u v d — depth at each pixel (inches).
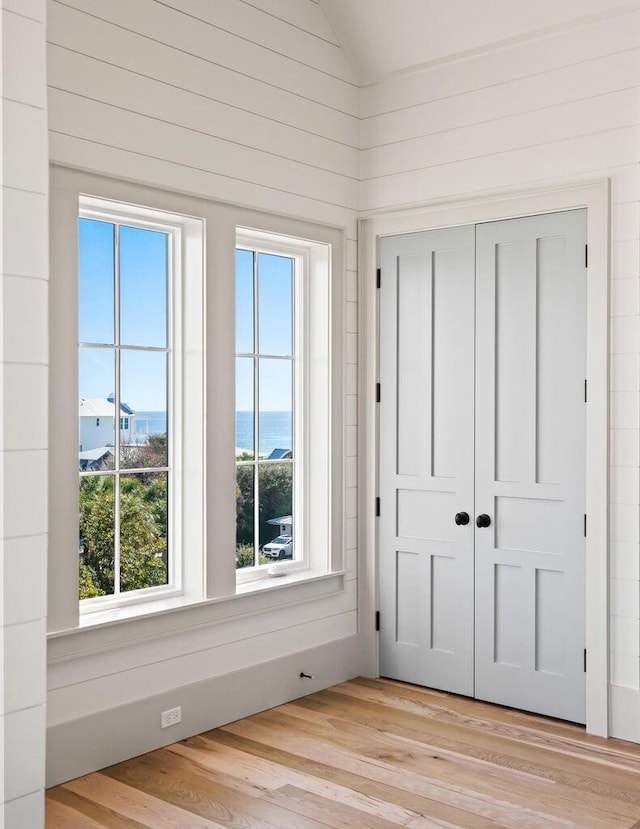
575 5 145.3
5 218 75.0
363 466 178.1
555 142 151.9
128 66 132.2
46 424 78.1
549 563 153.6
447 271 167.0
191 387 146.6
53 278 122.7
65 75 123.6
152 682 137.3
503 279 159.5
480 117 161.0
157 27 136.6
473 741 142.5
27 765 76.5
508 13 151.3
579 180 148.7
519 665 157.6
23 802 76.4
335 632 173.2
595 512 146.8
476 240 162.9
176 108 139.7
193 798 120.4
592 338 147.3
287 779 127.0
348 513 176.6
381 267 176.4
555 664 153.3
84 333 135.2
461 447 164.9
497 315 160.2
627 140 144.0
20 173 76.2
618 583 145.1
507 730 147.6
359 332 177.9
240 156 151.1
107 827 111.7
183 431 148.0
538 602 155.4
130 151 132.6
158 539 146.7
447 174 165.5
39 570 77.5
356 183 177.8
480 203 161.2
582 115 148.8
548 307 154.2
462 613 165.2
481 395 161.9
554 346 153.5
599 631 146.0
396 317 174.1
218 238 147.3
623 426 144.4
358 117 177.6
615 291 145.3
